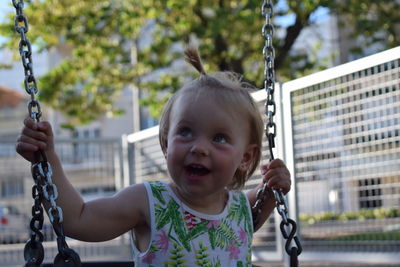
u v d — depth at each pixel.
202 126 2.21
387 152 4.70
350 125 4.84
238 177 2.49
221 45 11.02
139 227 2.35
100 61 11.55
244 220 2.48
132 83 11.78
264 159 5.28
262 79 10.99
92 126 24.95
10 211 7.25
